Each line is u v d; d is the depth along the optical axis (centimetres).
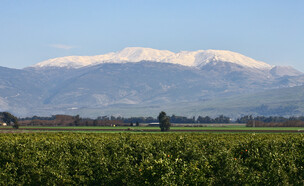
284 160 4850
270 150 5350
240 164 4831
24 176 4956
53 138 7781
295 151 5400
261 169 4781
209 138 7769
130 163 5397
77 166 5197
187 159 5262
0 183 4691
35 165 5047
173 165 4397
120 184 5016
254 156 5031
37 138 7806
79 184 5109
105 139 7081
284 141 6159
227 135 9606
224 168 4597
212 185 4594
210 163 4809
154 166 4359
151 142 6388
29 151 5572
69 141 6419
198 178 4319
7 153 5541
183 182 4225
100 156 5372
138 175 4597
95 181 5109
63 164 5197
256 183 4409
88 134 9925
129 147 5897
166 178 4162
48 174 4878
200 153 5309
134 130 19338
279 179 4412
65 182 4953
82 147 6178
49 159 5319
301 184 4531
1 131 16388
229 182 4484
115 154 5375
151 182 4344
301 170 4653
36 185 4919
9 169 4916
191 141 6719
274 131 18012
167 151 5731
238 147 5528
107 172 5059
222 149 5434
